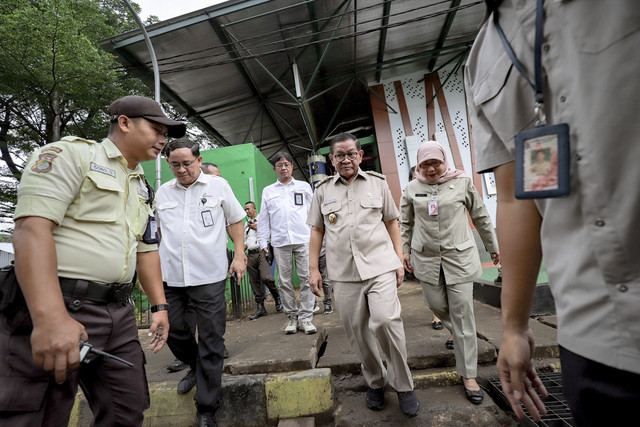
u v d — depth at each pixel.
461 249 2.39
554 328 3.10
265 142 12.20
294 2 6.16
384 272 2.10
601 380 0.53
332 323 4.07
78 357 1.10
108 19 11.09
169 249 2.38
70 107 10.23
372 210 2.21
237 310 4.71
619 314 0.51
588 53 0.53
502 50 0.72
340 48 7.98
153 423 2.32
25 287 1.06
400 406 2.13
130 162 1.53
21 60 7.83
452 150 8.92
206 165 3.82
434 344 2.93
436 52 8.66
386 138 9.29
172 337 2.33
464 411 2.21
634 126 0.49
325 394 2.31
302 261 3.49
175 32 6.21
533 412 0.74
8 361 1.10
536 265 0.74
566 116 0.57
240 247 2.64
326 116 11.50
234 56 7.20
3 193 10.68
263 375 2.43
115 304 1.37
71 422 2.34
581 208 0.56
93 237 1.29
